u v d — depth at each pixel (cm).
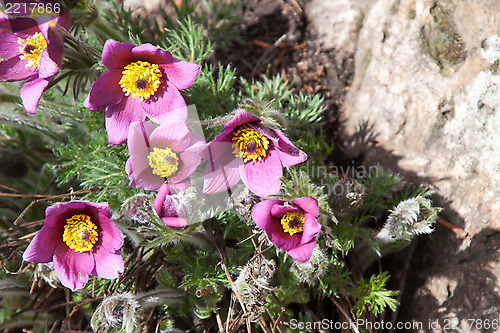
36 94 67
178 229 67
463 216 72
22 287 74
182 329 73
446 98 73
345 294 71
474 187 72
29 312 74
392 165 74
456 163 72
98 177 73
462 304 71
